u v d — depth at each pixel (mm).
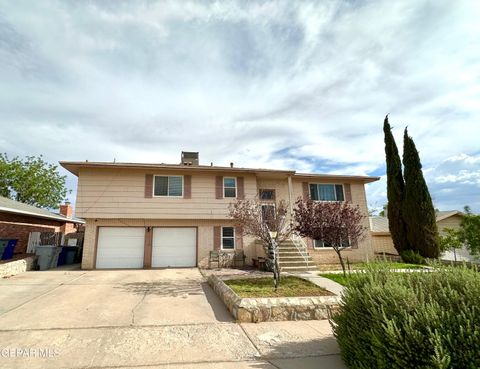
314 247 15969
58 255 13992
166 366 3705
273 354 4133
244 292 7020
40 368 3578
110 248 13844
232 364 3799
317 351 4258
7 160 26203
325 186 17094
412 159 15531
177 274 11797
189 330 5094
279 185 16766
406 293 3283
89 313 6000
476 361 2523
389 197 16406
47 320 5508
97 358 3898
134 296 7645
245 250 14945
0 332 4844
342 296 4180
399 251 15648
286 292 7082
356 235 9422
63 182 28906
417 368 2729
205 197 14781
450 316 2910
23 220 15812
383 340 3051
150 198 14211
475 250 13477
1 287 8672
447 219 18250
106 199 13789
